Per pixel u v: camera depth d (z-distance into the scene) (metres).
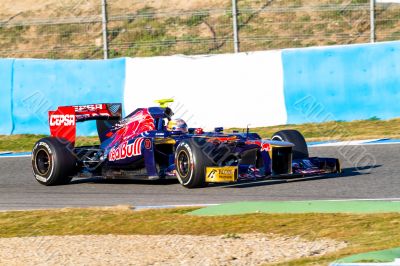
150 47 79.12
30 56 80.31
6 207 36.28
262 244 26.05
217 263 23.89
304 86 58.41
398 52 57.75
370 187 36.53
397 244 24.64
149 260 24.62
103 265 24.27
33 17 84.44
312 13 79.00
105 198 37.22
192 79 59.34
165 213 32.09
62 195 38.81
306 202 32.62
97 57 78.56
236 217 30.39
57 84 60.91
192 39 78.44
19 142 59.34
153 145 38.50
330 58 58.25
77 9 85.25
